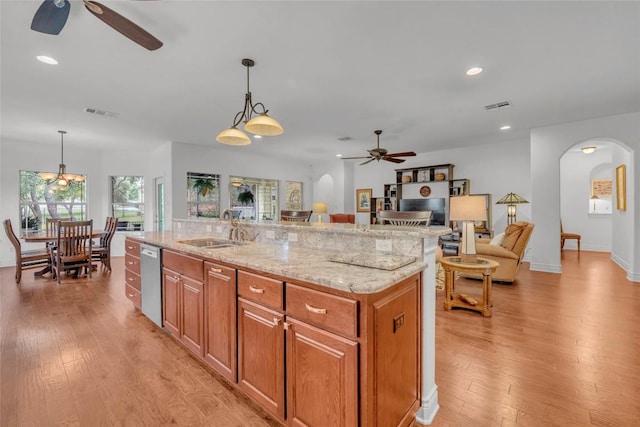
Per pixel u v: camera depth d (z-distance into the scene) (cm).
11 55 257
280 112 414
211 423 162
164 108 395
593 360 219
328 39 237
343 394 128
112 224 537
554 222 491
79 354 235
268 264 165
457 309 332
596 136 451
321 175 883
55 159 624
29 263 492
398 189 762
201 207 643
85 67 280
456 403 176
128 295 341
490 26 221
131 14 205
